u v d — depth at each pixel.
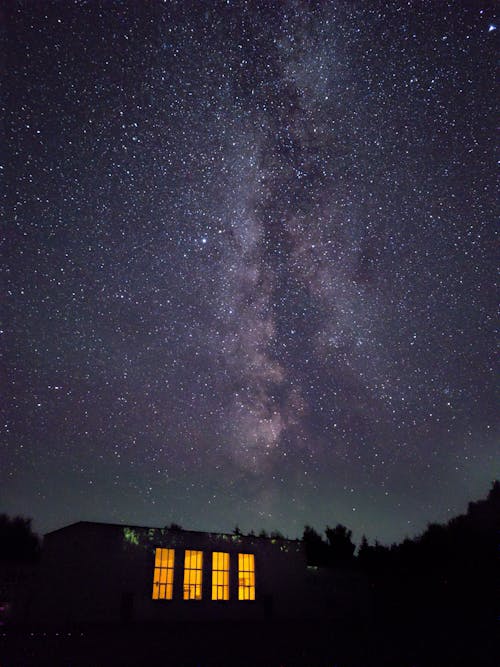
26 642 10.50
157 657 9.77
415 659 10.62
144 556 14.01
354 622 17.30
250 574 15.91
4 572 13.94
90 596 12.88
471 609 18.83
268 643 12.23
